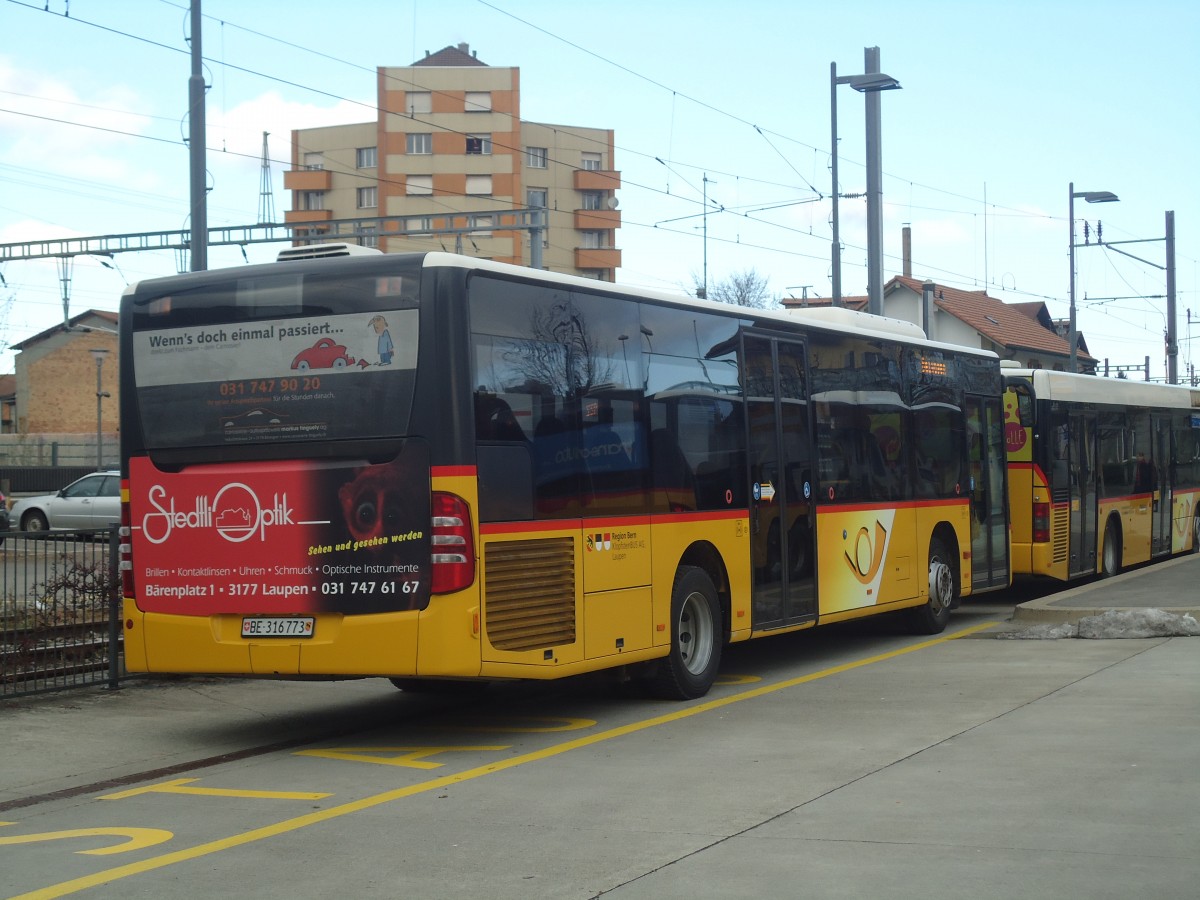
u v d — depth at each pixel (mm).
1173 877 5461
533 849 6195
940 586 15227
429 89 88000
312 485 8875
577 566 9461
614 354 10094
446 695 11727
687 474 10852
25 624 11141
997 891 5320
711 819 6668
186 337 9344
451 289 8656
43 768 8695
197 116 18391
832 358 13281
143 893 5699
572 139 91688
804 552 12500
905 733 8859
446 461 8555
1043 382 17766
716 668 11133
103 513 30812
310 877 5859
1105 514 19891
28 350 73438
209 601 9180
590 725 9859
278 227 34500
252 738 9734
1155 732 8484
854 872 5633
